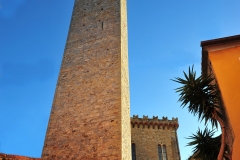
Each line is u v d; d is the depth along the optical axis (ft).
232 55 47.75
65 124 70.95
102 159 59.82
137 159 116.16
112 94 71.00
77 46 89.81
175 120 132.87
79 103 73.77
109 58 80.23
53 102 77.61
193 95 46.42
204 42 50.16
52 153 66.49
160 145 123.13
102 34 88.69
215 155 53.52
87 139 65.10
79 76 80.53
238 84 44.11
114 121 65.21
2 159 47.52
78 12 102.73
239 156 38.52
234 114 41.65
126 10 107.55
